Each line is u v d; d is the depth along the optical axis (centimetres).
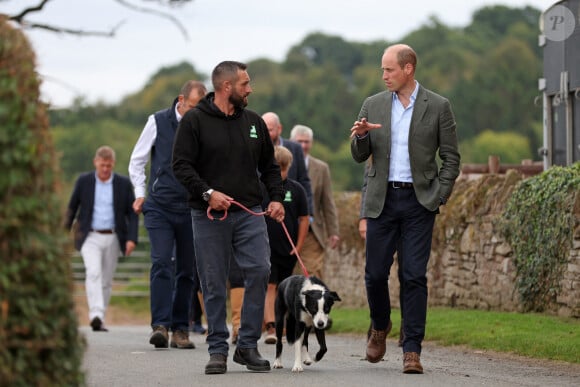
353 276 2238
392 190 1057
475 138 8138
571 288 1447
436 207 1050
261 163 1076
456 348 1291
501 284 1650
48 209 630
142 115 9112
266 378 983
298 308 1082
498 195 1684
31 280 614
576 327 1327
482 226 1711
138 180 1333
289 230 1407
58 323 629
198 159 1039
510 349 1231
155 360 1163
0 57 629
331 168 8494
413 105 1064
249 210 1041
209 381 963
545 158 1864
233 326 1402
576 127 1778
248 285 1052
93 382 964
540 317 1466
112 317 3044
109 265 1814
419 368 1023
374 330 1108
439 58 9106
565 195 1470
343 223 2261
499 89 8375
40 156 629
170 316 1320
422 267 1043
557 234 1480
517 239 1592
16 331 604
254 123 1055
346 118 9144
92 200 1784
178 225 1316
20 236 608
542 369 1069
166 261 1309
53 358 630
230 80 1032
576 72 1762
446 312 1675
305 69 10650
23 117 621
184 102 1312
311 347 1373
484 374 1023
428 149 1057
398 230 1073
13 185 609
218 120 1038
